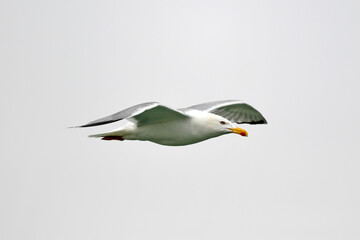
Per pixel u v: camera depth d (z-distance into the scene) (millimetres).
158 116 13531
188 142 14188
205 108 15836
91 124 12000
